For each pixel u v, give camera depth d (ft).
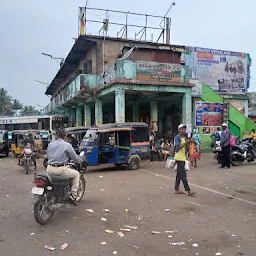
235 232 16.01
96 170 40.75
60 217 18.89
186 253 13.42
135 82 47.70
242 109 78.64
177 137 24.93
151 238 15.21
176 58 59.21
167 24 74.84
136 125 41.60
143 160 41.75
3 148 62.75
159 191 26.32
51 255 13.33
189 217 18.66
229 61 77.97
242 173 35.94
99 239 15.16
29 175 37.60
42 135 68.85
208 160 49.78
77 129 48.29
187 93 52.44
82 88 57.47
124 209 20.53
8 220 18.49
